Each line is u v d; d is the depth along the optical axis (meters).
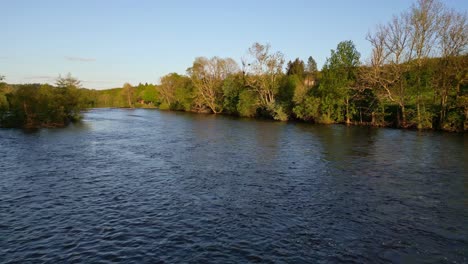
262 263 11.63
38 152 33.75
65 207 17.42
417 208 17.39
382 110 59.03
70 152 33.84
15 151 34.31
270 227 14.81
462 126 48.16
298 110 72.19
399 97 55.53
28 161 29.14
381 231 14.52
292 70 137.38
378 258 12.18
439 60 50.03
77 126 63.03
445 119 50.03
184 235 13.93
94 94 157.62
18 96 62.19
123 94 167.62
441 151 33.19
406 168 26.20
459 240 13.72
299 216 16.17
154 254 12.29
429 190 20.52
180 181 22.53
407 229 14.75
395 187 21.14
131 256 12.14
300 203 18.08
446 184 21.77
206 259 11.89
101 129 57.25
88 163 28.39
